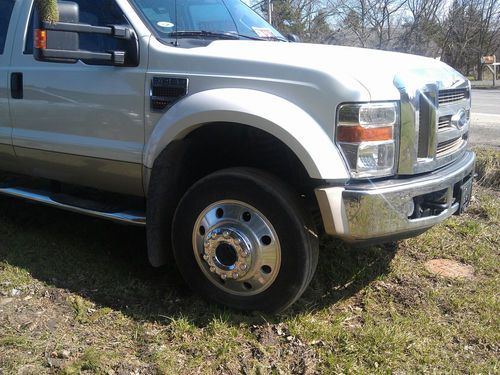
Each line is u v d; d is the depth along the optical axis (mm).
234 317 3176
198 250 3277
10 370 2656
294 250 3000
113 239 4410
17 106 4125
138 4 3621
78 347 2877
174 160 3365
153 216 3393
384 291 3615
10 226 4566
